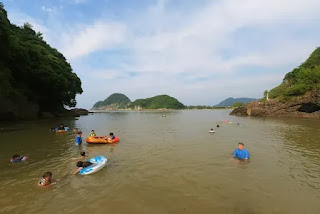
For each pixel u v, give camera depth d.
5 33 24.06
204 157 10.73
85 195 6.50
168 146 13.67
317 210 5.48
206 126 26.36
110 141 14.86
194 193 6.55
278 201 5.98
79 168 8.59
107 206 5.80
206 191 6.69
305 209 5.54
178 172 8.50
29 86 34.88
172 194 6.50
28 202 6.11
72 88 54.75
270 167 8.99
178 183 7.37
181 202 5.99
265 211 5.46
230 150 12.24
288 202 5.91
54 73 37.59
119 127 26.50
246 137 16.84
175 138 16.95
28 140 16.14
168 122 34.28
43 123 29.39
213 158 10.52
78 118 45.56
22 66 30.41
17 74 30.67
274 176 7.93
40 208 5.76
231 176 7.97
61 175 8.33
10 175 8.38
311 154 11.11
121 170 8.82
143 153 11.79
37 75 33.72
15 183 7.54
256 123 28.72
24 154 11.77
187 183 7.35
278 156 10.75
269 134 18.31
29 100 34.47
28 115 32.34
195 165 9.40
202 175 8.12
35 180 7.81
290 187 6.92
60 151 12.48
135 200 6.14
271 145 13.52
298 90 40.56
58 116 45.50
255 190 6.72
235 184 7.21
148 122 34.81
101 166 8.92
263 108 44.28
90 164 8.88
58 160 10.49
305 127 22.81
